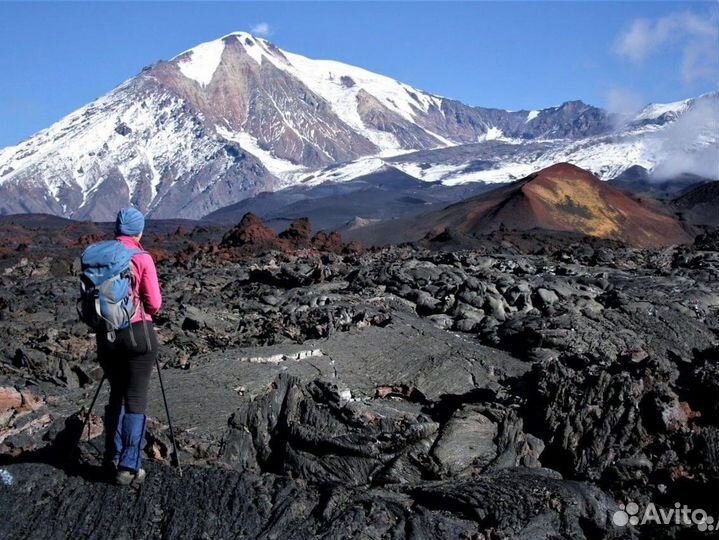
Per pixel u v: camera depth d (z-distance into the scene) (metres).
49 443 5.79
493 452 5.91
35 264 19.30
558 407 6.29
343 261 16.62
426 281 11.24
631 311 9.52
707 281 12.85
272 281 13.31
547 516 4.75
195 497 4.76
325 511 4.59
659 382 6.19
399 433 5.90
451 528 4.59
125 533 4.54
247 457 5.98
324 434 5.93
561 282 11.19
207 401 6.46
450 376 7.68
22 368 7.57
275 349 8.07
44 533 4.57
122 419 4.91
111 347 4.81
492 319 9.68
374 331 8.88
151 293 4.84
